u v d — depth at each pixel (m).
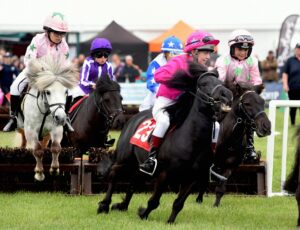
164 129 9.65
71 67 12.05
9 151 12.99
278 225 10.16
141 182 10.99
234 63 12.27
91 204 11.70
